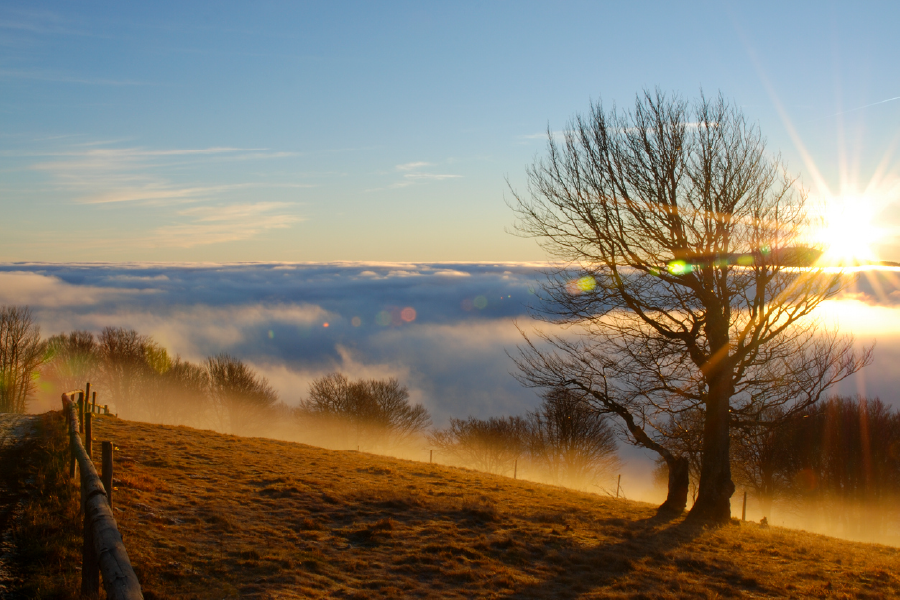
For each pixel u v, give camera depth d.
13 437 16.28
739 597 10.31
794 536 17.50
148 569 8.56
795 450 51.75
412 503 14.95
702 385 19.39
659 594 9.90
